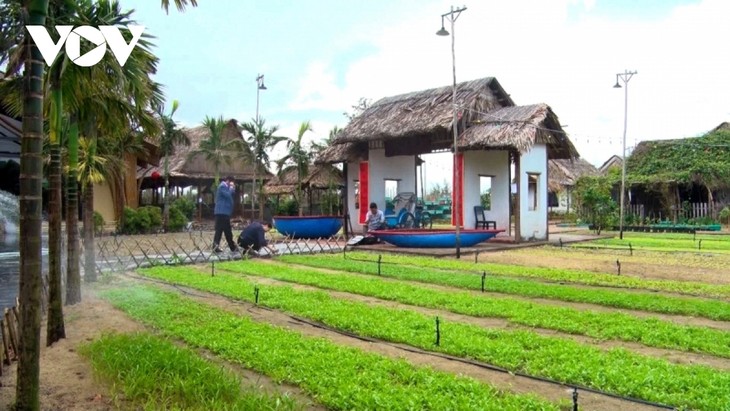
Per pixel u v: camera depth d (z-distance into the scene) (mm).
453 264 15297
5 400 5465
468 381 5578
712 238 25625
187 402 5184
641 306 9328
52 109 7211
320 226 24203
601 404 5148
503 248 20047
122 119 9211
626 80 25734
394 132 23594
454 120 18125
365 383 5531
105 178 22516
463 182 23719
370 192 26312
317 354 6516
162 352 6414
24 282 4680
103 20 7691
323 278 12602
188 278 12758
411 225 25531
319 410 5102
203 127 41938
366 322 8078
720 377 5566
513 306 9242
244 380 5883
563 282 12312
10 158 28203
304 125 34094
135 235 26672
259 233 17859
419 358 6602
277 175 37031
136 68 8070
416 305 9734
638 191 38281
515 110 23156
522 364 6242
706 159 35875
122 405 5238
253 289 11023
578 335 7660
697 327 7805
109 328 8195
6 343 6641
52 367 6445
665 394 5207
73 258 10062
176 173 37344
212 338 7301
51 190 7484
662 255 18266
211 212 41250
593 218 32281
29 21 4719
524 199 22953
